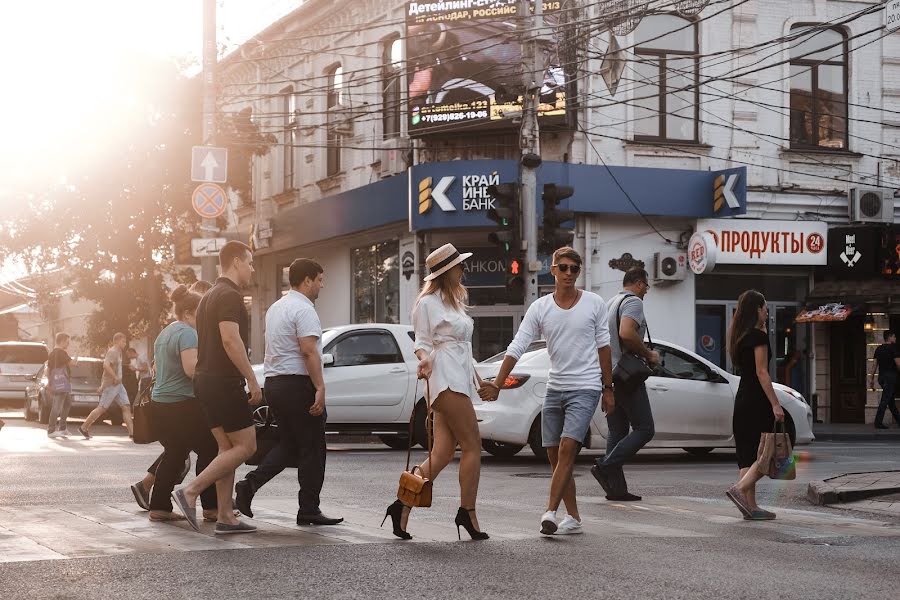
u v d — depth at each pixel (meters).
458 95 23.44
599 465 10.49
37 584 5.84
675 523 8.87
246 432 7.74
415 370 16.94
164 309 30.59
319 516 8.31
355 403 16.48
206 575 6.14
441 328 7.57
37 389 27.25
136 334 31.08
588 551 7.20
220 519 7.73
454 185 23.00
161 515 8.45
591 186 22.91
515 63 22.95
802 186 24.69
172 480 8.47
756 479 9.22
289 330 8.18
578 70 22.86
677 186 23.45
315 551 7.00
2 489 10.96
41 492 10.71
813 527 8.76
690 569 6.54
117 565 6.41
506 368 8.05
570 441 7.99
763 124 24.47
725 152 24.19
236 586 5.84
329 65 29.16
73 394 26.19
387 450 17.33
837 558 7.11
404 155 25.41
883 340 24.69
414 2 23.91
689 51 24.00
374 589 5.80
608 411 8.20
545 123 22.72
